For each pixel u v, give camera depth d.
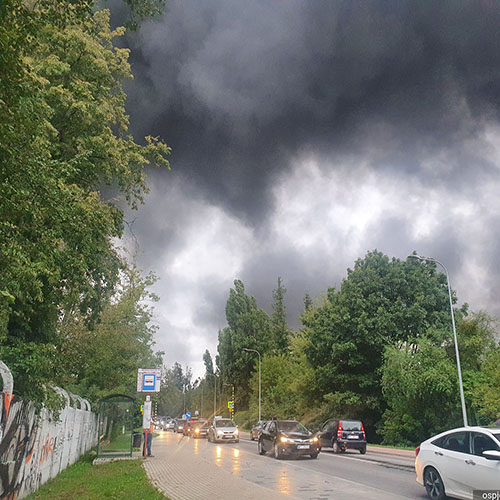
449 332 32.31
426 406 31.00
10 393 7.97
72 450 18.38
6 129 5.41
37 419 11.32
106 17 15.70
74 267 10.84
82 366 24.45
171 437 49.69
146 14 8.96
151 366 38.19
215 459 20.31
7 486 9.22
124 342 26.17
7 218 6.33
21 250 6.71
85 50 13.72
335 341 38.03
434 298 36.62
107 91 15.27
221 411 86.81
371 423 37.91
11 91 5.26
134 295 28.41
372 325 35.84
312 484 12.44
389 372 31.44
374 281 37.66
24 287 8.20
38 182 6.49
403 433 32.03
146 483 12.45
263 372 62.00
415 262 38.16
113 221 15.20
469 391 27.03
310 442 20.11
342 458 20.77
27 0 7.43
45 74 11.70
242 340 72.56
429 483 9.60
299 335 49.06
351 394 36.84
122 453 20.62
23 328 13.27
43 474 12.60
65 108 13.16
